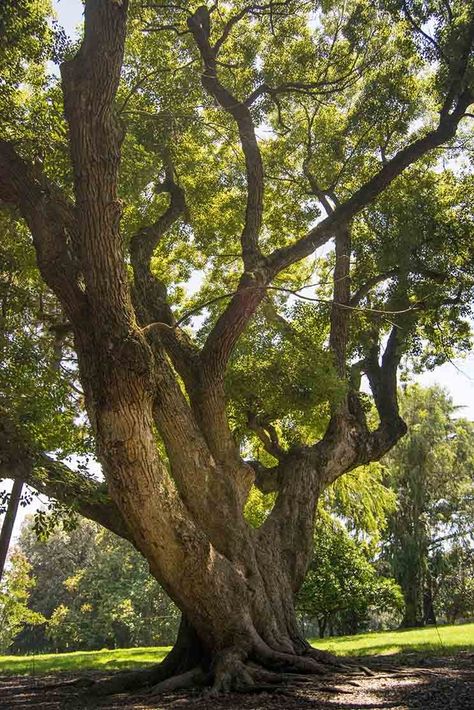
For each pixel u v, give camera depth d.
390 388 15.73
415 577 34.78
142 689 9.93
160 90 14.65
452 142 17.30
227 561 10.16
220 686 8.85
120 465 8.94
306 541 12.52
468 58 13.04
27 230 13.37
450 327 16.92
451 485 36.03
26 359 11.10
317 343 14.51
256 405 13.77
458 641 16.98
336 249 15.77
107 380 8.78
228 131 17.22
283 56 16.02
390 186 16.38
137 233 13.62
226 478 11.16
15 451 10.18
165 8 15.12
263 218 18.67
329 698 7.95
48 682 12.99
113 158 8.97
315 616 33.12
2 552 13.28
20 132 10.56
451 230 14.81
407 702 7.29
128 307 9.04
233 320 12.02
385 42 15.23
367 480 22.89
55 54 11.21
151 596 45.75
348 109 17.17
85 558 52.66
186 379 12.27
